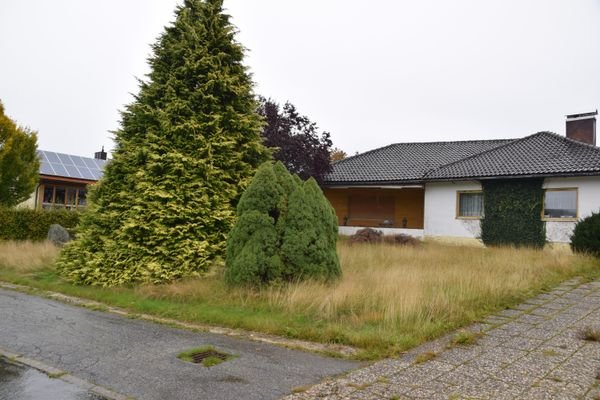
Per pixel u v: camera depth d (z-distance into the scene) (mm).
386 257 12789
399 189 25234
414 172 23094
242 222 8500
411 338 5816
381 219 25750
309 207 8703
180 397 4195
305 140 20562
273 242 8367
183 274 9398
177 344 5816
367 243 17016
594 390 4227
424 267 10906
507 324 6727
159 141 10281
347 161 26516
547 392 4191
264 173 8797
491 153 21484
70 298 8789
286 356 5367
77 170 28938
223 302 7734
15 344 5793
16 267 11914
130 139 10742
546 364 4965
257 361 5180
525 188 18844
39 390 4367
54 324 6820
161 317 7281
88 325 6773
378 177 23281
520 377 4586
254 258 8141
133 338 6086
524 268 10797
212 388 4398
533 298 8555
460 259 12570
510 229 19047
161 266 9469
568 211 18000
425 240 21203
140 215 9797
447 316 6812
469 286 8453
